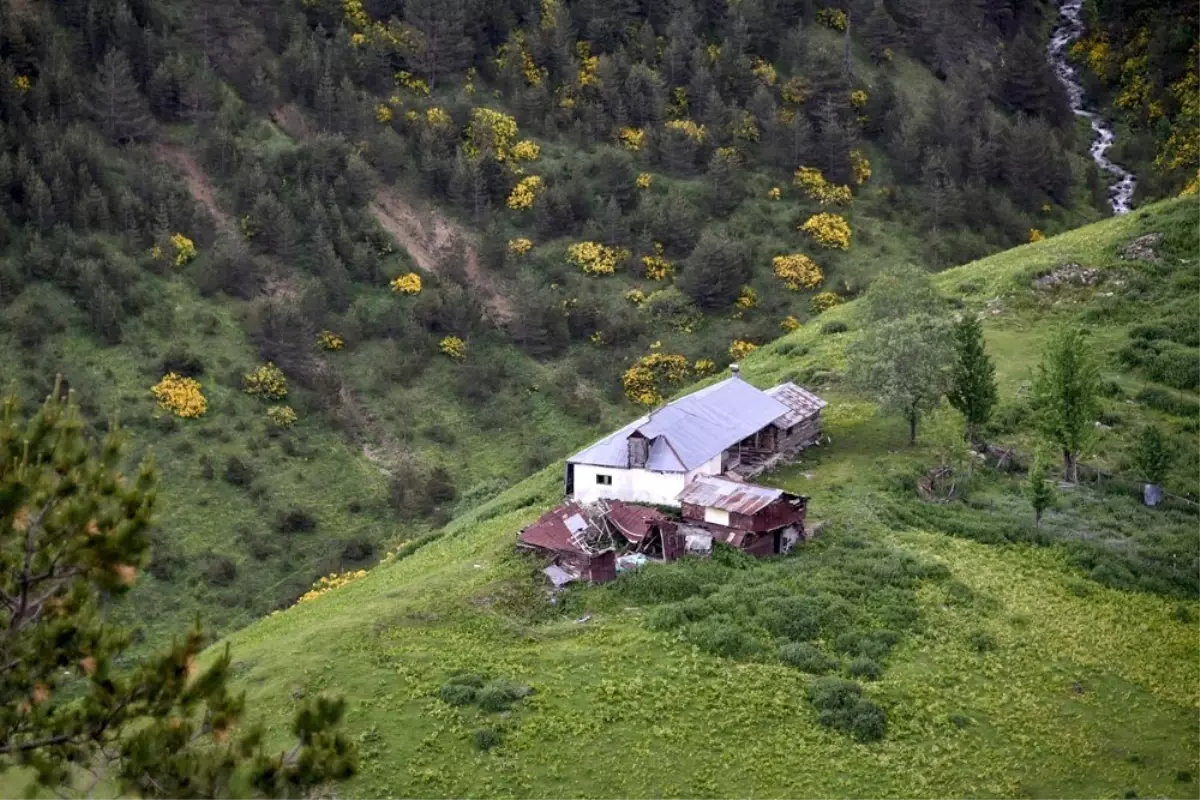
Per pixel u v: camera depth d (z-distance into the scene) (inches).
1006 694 2282.2
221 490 4079.7
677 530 2689.5
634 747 2097.7
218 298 4719.5
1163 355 3742.6
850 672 2306.8
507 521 3110.2
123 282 4544.8
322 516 4126.5
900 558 2662.4
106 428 4097.0
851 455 3235.7
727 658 2330.2
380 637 2390.5
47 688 1098.7
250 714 2139.5
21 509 1093.8
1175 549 2859.3
